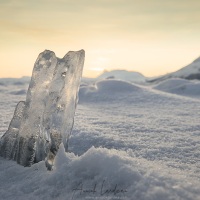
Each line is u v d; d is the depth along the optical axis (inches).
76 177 68.0
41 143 90.2
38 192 67.3
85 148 116.7
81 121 187.2
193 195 55.2
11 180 79.0
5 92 541.6
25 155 90.0
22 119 97.3
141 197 55.5
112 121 192.9
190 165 91.6
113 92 475.2
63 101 93.0
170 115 249.1
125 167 65.1
